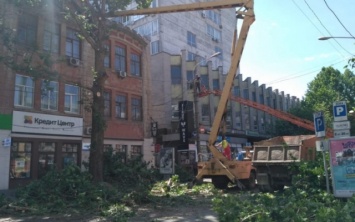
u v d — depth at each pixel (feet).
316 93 174.60
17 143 71.41
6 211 38.19
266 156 52.70
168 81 139.03
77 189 42.29
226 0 60.18
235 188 62.80
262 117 179.63
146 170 63.46
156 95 138.21
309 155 50.14
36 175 73.36
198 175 61.11
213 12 192.44
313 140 51.70
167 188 56.34
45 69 54.19
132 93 99.55
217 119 60.29
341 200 31.91
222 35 198.49
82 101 63.10
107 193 43.73
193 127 117.50
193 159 107.24
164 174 72.74
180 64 143.74
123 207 38.47
